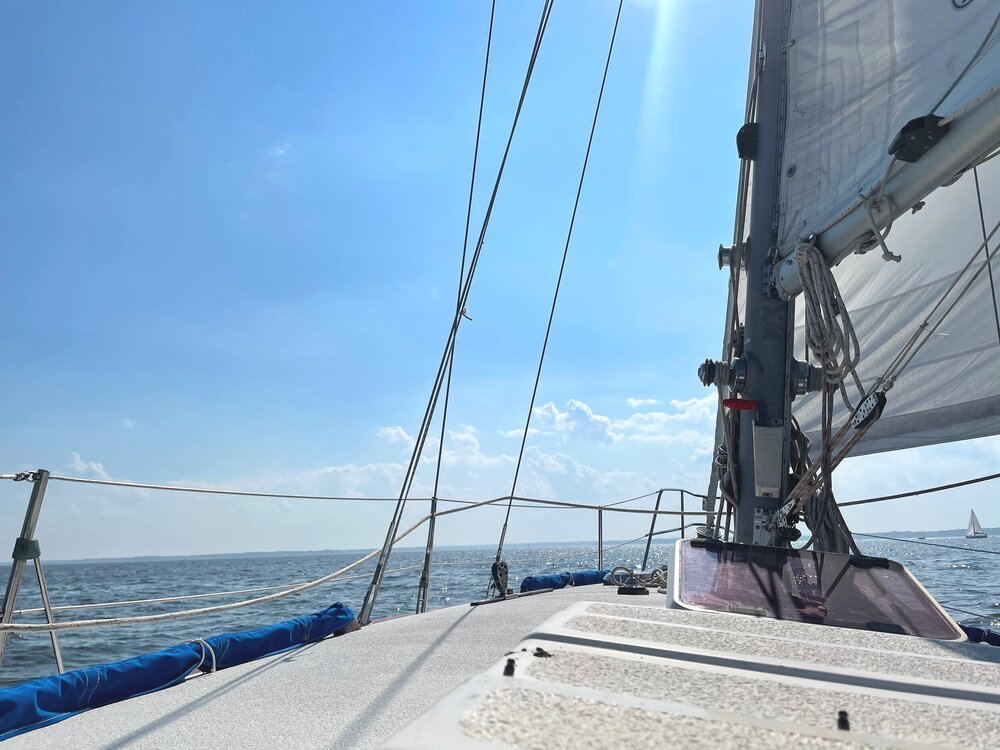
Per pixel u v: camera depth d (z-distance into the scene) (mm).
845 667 1266
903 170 2605
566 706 960
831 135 3139
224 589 31516
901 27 2783
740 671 1191
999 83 2168
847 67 3062
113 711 2475
